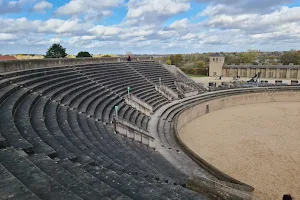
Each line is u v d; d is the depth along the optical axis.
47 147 8.58
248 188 11.68
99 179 7.22
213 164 17.56
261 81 55.38
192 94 38.34
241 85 48.66
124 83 31.62
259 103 43.03
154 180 9.61
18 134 8.72
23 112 12.09
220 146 21.27
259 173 16.05
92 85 25.73
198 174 13.17
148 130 21.89
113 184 7.53
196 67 87.81
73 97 19.38
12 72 18.41
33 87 16.56
